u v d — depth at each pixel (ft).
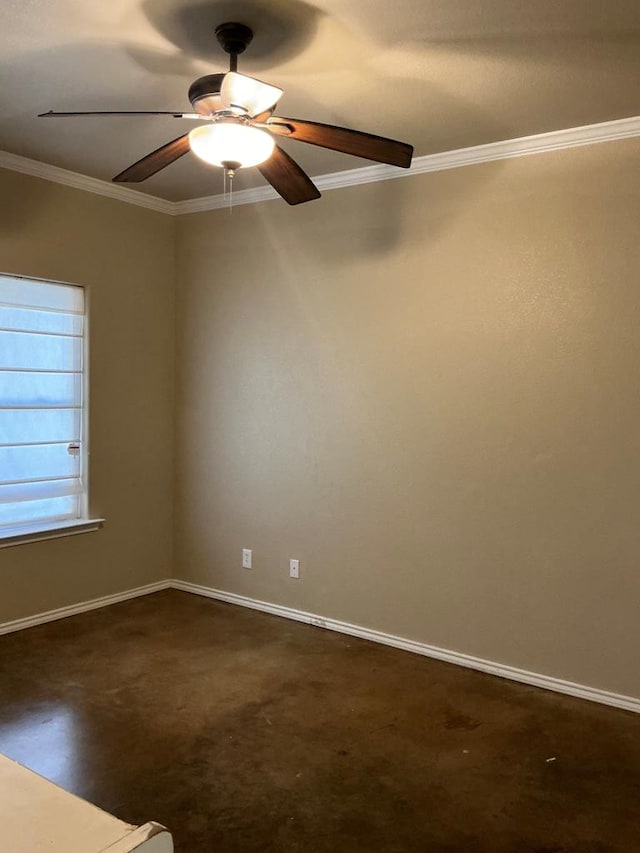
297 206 12.68
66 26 7.13
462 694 10.05
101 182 12.88
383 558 11.92
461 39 7.28
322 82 8.35
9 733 8.66
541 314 10.17
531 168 10.17
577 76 8.11
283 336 13.02
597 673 9.89
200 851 6.60
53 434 12.66
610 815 7.28
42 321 12.38
